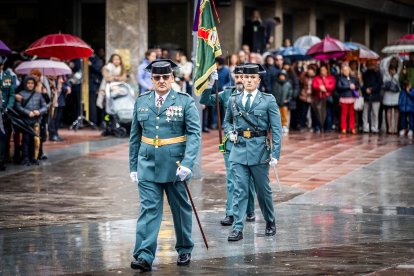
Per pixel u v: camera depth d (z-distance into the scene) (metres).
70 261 12.97
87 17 38.31
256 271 12.24
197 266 12.66
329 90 34.22
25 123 23.66
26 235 14.97
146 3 34.97
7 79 23.52
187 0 38.12
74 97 34.34
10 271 12.36
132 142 12.97
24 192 19.69
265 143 14.74
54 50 28.72
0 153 22.83
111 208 17.78
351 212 17.53
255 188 14.92
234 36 38.25
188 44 38.19
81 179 21.58
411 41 35.22
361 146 28.97
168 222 16.25
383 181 21.56
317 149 27.94
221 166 24.03
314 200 18.97
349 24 53.47
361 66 37.22
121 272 12.27
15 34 38.97
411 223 16.31
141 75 30.84
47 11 38.53
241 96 14.85
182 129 12.75
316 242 14.46
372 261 12.88
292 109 34.41
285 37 45.25
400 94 34.03
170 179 12.63
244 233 15.24
